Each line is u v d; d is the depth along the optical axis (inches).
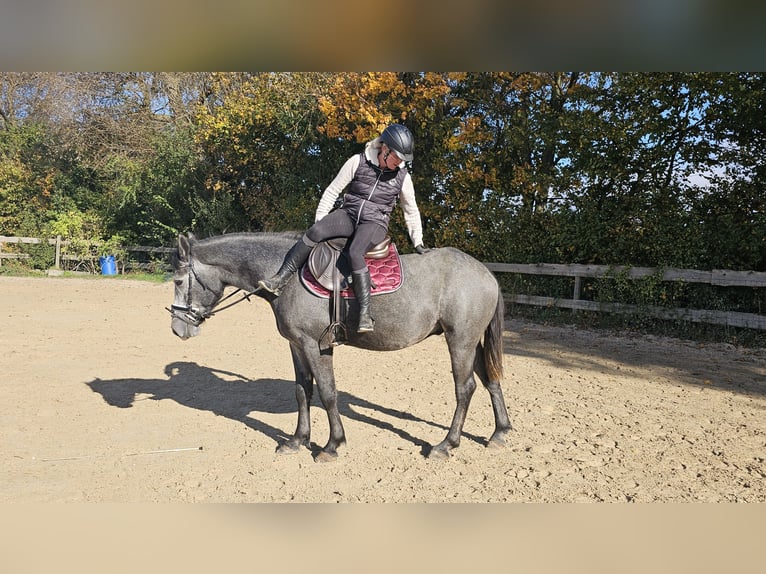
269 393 255.1
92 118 938.1
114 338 377.1
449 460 176.4
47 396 244.5
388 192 168.2
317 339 174.1
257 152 771.4
